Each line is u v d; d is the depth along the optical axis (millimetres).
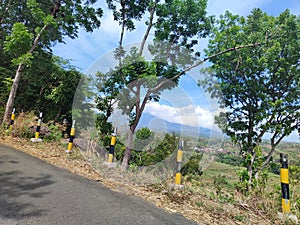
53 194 2752
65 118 9852
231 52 10398
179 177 3895
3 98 10383
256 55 10625
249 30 10664
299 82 10500
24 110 10445
